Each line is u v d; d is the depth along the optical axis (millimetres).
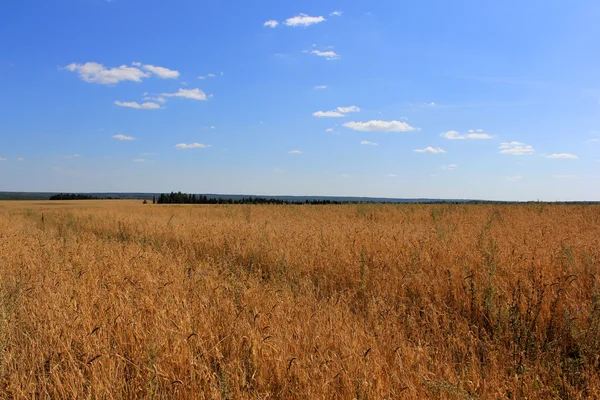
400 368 3613
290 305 5031
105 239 11438
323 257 7414
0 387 3355
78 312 4570
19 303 4934
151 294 5223
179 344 3785
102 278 6055
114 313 4594
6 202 72750
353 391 3217
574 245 7316
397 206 20766
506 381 3602
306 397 3236
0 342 3627
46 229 16047
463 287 5430
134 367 3734
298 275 6984
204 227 11461
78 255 7637
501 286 5367
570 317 4426
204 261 8336
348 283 6508
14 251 8195
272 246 8359
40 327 4242
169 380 3381
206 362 3711
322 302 5402
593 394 3410
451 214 16000
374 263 7000
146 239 11266
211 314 4539
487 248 6910
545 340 4336
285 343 3928
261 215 18859
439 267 6387
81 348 3945
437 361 3898
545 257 6438
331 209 21344
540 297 4773
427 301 5328
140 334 4074
